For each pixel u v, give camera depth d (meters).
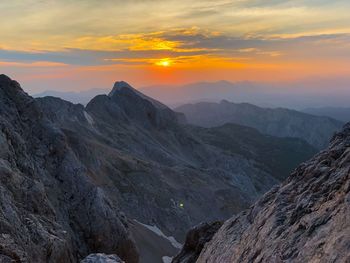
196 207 133.00
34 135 67.81
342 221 17.00
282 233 21.44
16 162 53.31
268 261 20.22
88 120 180.25
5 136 54.00
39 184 51.38
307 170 26.86
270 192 30.94
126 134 194.38
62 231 47.12
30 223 40.34
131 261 66.69
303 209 22.00
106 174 120.81
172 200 127.56
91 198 65.19
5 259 30.06
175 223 117.94
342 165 23.56
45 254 38.22
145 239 96.31
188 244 43.88
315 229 18.72
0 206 37.62
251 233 26.23
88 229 61.78
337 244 15.74
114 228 64.31
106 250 62.00
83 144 116.62
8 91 70.44
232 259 26.34
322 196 21.95
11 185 45.41
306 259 17.20
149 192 125.56
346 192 18.98
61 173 66.19
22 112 69.38
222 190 150.75
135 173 132.62
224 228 33.47
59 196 62.34
